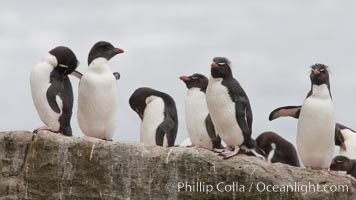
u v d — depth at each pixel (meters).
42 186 17.81
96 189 17.62
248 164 17.45
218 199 17.39
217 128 18.34
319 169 18.83
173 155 17.59
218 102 17.98
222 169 17.44
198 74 20.55
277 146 21.22
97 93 18.94
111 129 19.41
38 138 17.97
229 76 18.14
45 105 18.25
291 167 17.66
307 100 18.66
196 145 19.97
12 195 17.84
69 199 17.69
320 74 18.52
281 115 19.91
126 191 17.59
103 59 19.30
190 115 20.17
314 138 18.61
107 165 17.69
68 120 18.59
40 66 18.39
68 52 18.64
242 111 17.89
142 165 17.62
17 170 17.94
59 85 18.47
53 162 17.83
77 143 17.81
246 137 17.94
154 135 20.45
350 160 21.66
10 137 18.08
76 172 17.73
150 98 20.94
